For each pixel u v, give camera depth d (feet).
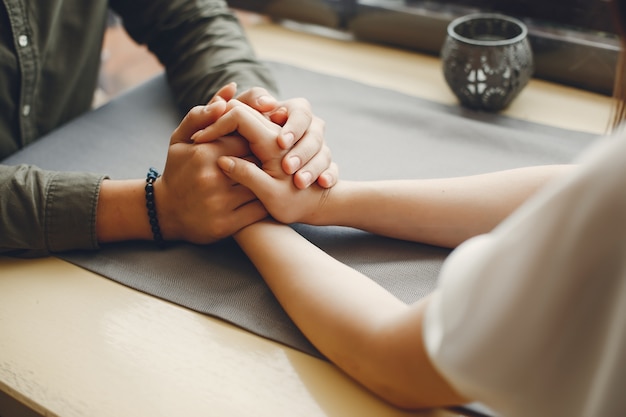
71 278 2.56
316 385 2.20
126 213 2.62
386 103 3.24
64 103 3.32
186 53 3.22
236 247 2.65
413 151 2.95
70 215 2.59
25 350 2.32
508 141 2.96
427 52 3.68
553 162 2.84
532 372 1.73
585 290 1.65
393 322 2.05
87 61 3.38
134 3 3.30
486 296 1.72
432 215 2.53
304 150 2.56
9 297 2.49
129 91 3.40
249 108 2.61
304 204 2.56
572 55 3.30
